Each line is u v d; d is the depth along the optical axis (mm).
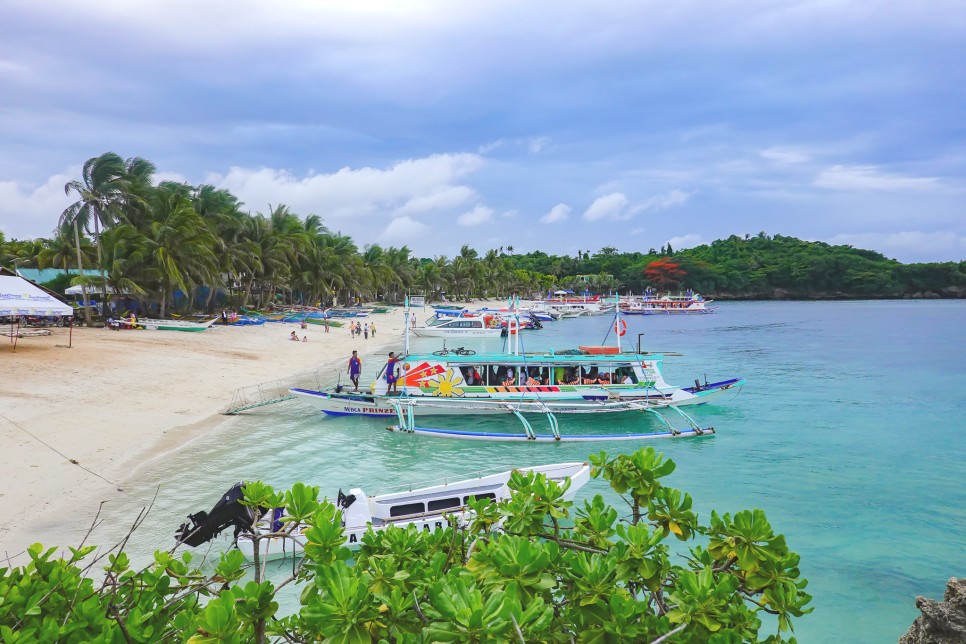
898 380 38688
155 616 4293
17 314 32812
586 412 27125
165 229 50375
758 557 4363
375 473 19938
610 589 4016
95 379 28969
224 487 17922
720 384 30484
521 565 3836
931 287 161375
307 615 3590
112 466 18938
